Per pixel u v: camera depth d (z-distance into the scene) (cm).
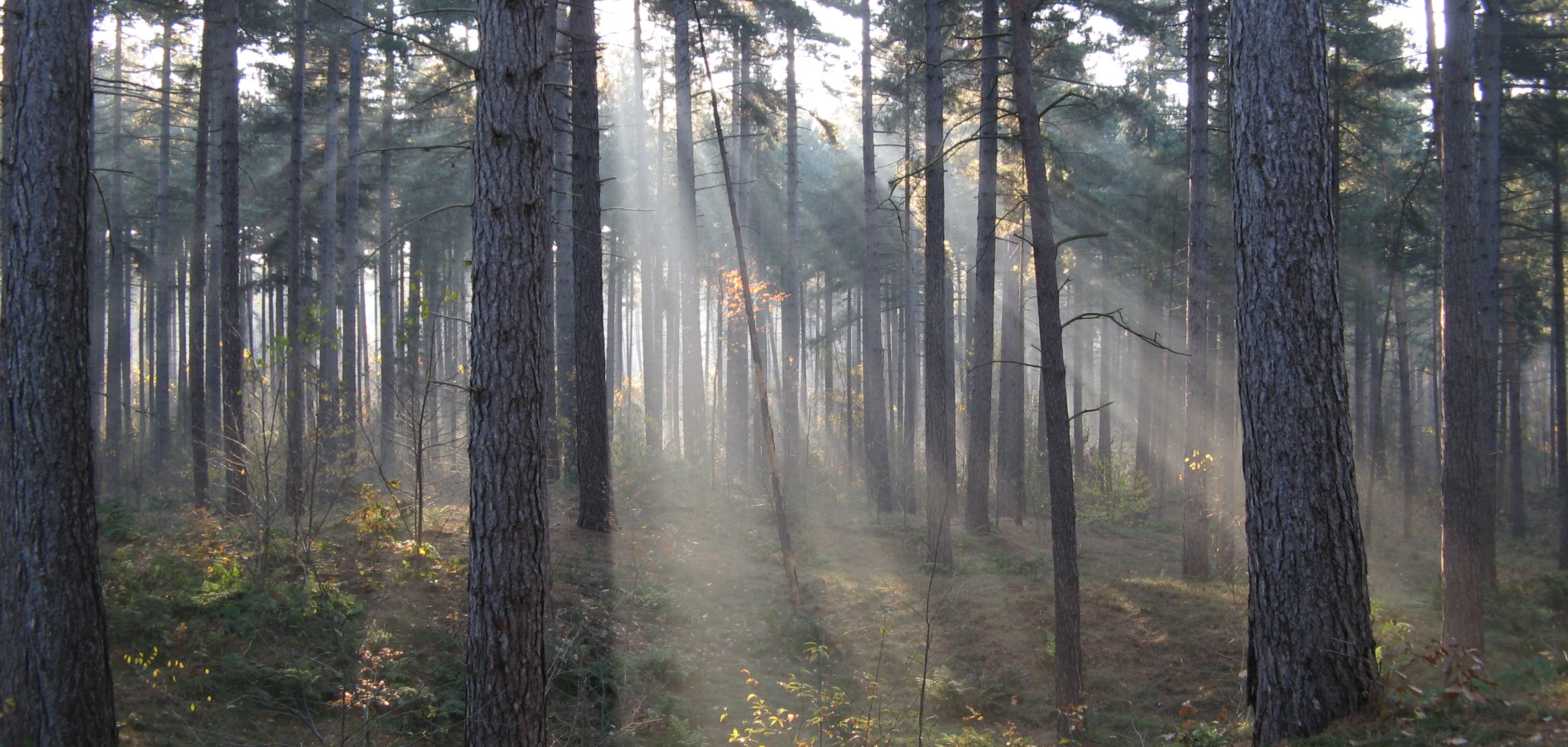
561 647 1032
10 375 686
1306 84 638
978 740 927
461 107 2367
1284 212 634
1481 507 1242
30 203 688
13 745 667
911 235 3225
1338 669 608
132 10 1986
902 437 3338
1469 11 1112
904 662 1175
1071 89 2083
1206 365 1568
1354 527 623
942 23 1772
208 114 2031
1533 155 2061
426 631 996
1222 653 1154
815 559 1608
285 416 1309
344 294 2125
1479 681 586
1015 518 2289
